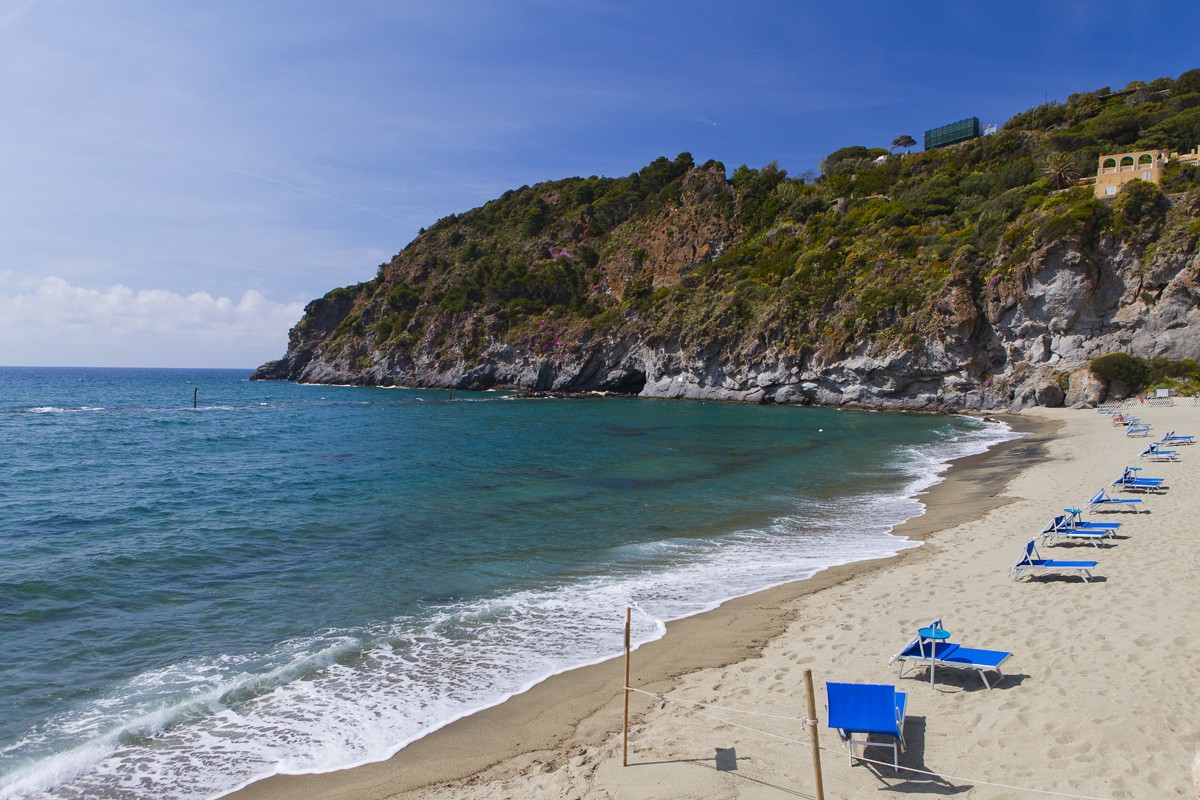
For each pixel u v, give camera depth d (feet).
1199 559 34.99
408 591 39.32
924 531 51.37
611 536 52.39
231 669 28.91
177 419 178.50
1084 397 157.48
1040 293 172.14
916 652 23.97
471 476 82.84
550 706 25.07
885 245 223.51
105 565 44.78
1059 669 23.25
